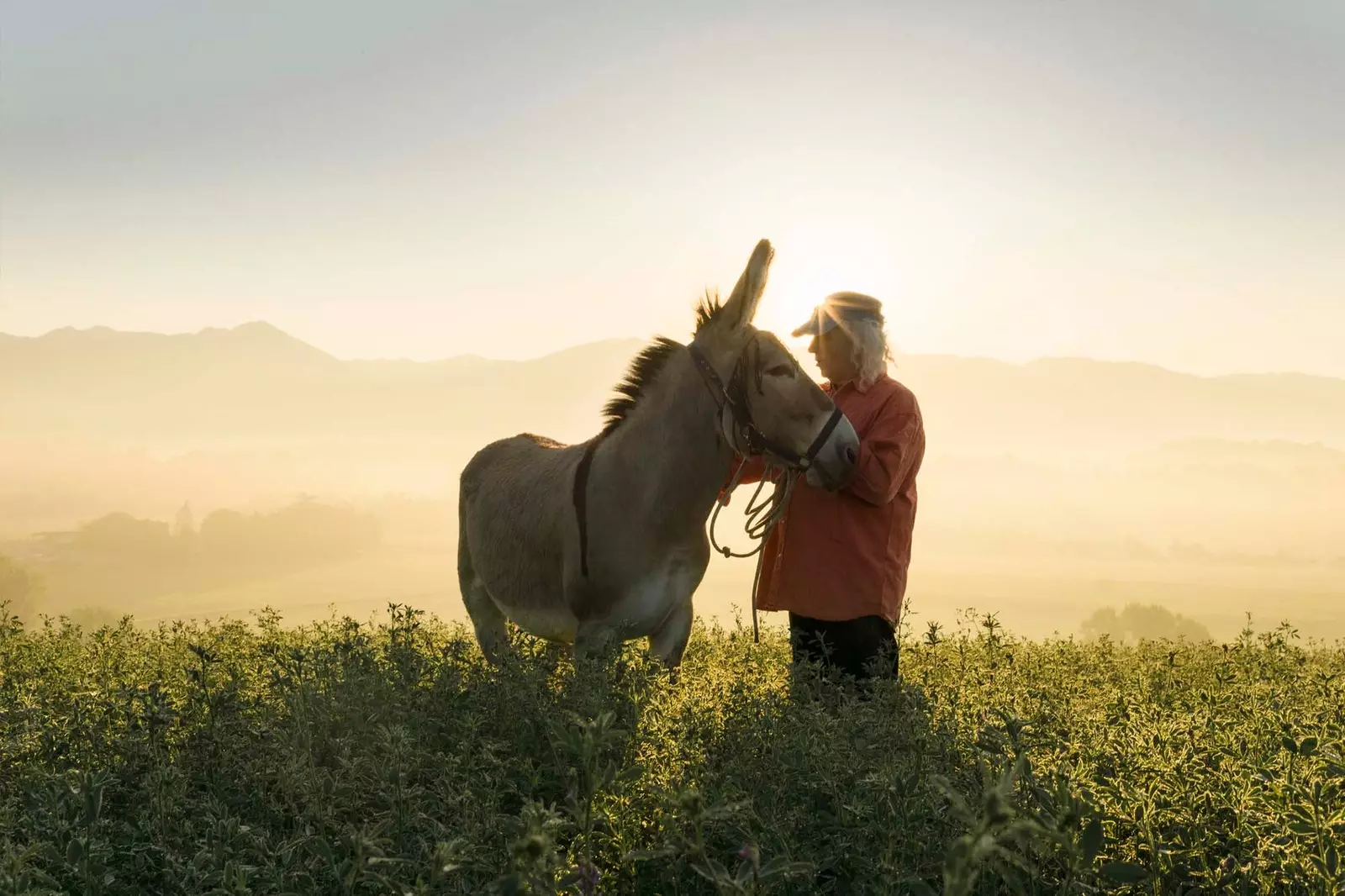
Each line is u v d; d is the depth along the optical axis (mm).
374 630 8227
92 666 7285
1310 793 3229
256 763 3729
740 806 2439
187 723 4254
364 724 3906
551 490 6930
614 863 3293
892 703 4406
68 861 2820
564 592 6730
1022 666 7086
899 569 6730
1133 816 3418
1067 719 4664
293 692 4379
